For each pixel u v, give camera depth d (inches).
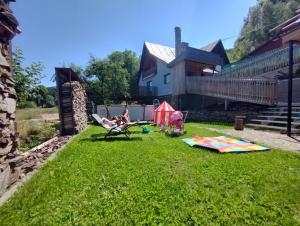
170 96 831.1
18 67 301.9
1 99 115.3
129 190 111.7
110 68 887.7
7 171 117.3
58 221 84.6
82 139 275.4
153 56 934.4
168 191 109.0
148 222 82.1
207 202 97.3
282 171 136.9
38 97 347.6
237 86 461.1
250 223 80.5
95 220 84.3
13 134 128.2
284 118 318.0
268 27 1214.9
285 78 460.4
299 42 252.2
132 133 336.5
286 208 91.5
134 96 940.6
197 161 164.4
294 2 1159.0
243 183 119.2
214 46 920.3
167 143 242.1
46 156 192.5
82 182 123.7
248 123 380.2
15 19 124.5
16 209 95.3
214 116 502.9
